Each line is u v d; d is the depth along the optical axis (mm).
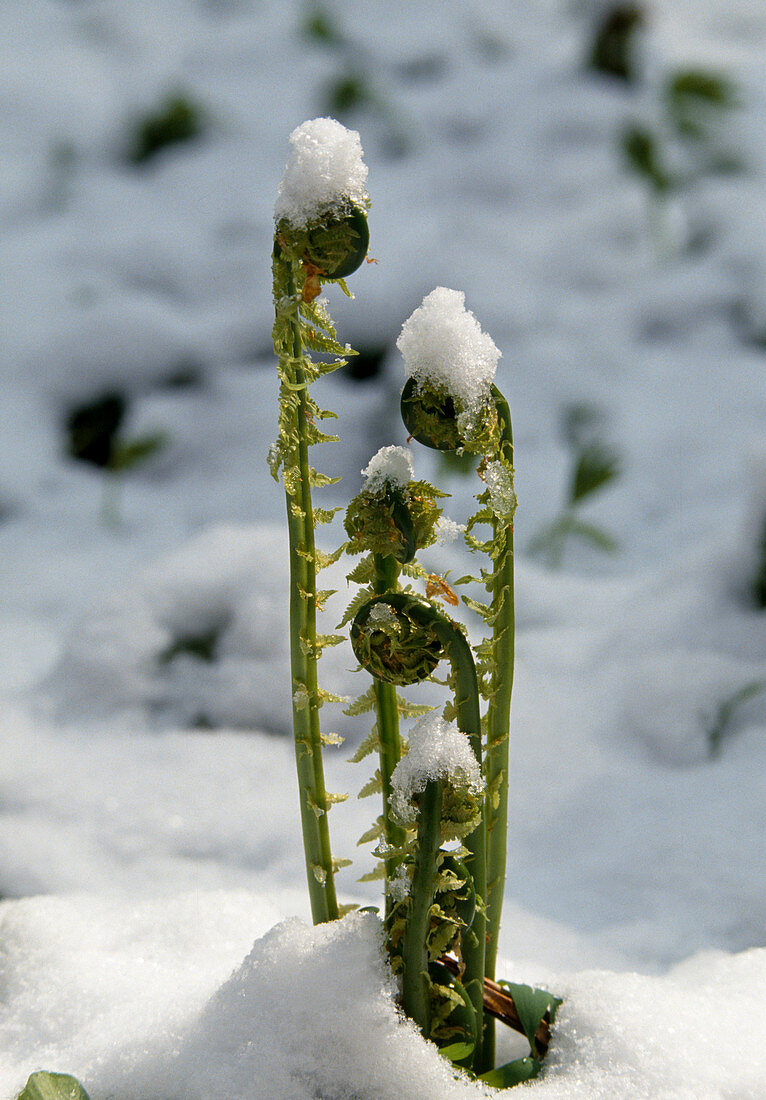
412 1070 1081
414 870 1068
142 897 1340
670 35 4840
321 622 1647
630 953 1284
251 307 3275
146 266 3451
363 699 1095
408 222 3510
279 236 1058
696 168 3926
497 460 1067
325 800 1105
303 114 4195
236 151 4035
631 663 1779
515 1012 1131
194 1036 1104
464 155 3922
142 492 2879
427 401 1057
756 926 1301
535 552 2490
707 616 1793
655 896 1334
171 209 3736
